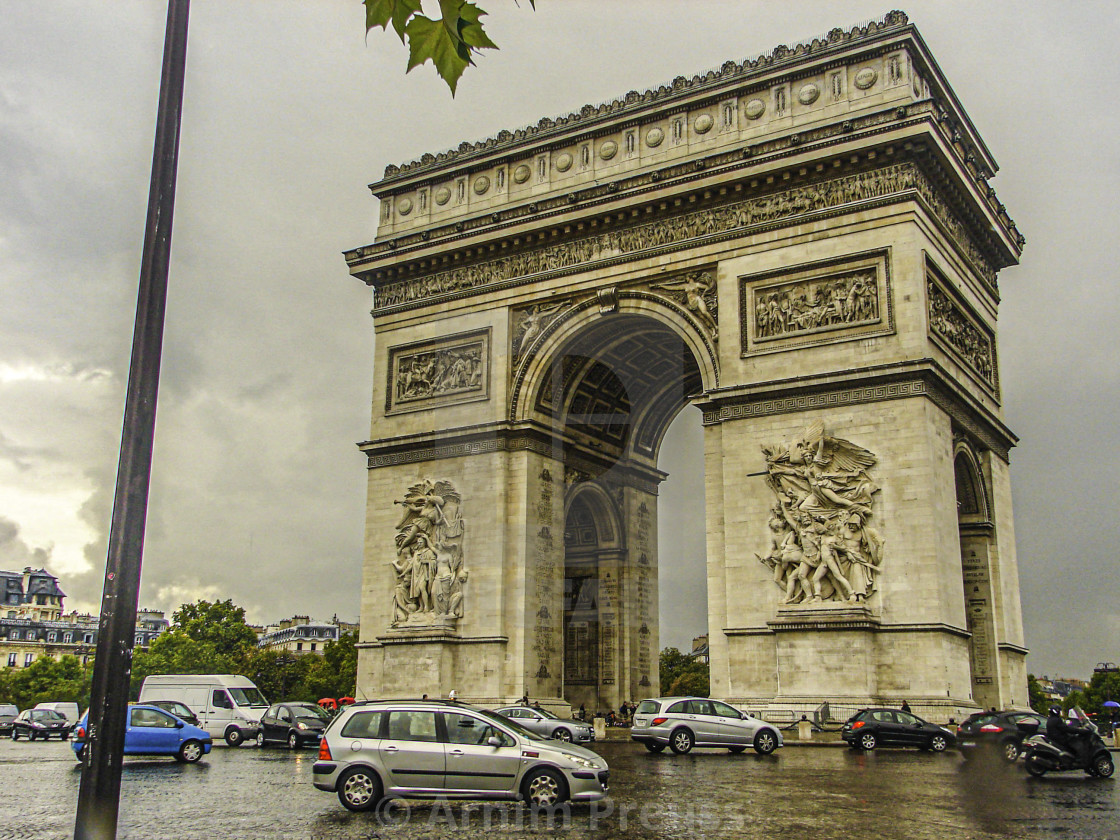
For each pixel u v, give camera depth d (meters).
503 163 88.81
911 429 66.88
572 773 28.66
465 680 67.31
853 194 72.62
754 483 71.44
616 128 83.75
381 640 74.56
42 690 134.50
